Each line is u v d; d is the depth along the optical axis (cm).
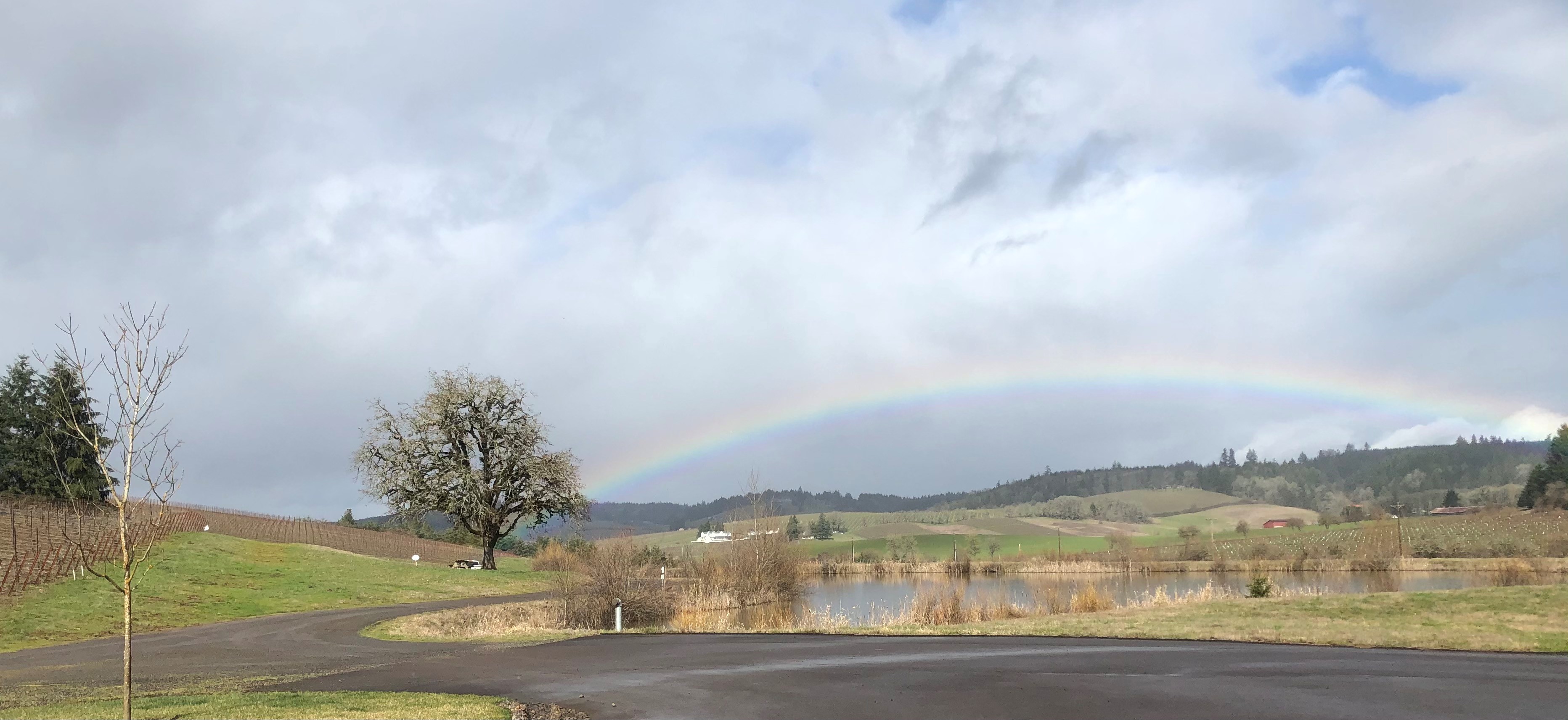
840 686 1514
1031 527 15750
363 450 5769
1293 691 1395
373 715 1300
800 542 5231
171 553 4547
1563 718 1195
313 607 3709
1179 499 19238
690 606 3991
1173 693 1392
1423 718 1196
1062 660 1769
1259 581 3238
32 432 6606
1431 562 7388
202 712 1337
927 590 5006
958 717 1253
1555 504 11056
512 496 5972
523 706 1385
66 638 2684
